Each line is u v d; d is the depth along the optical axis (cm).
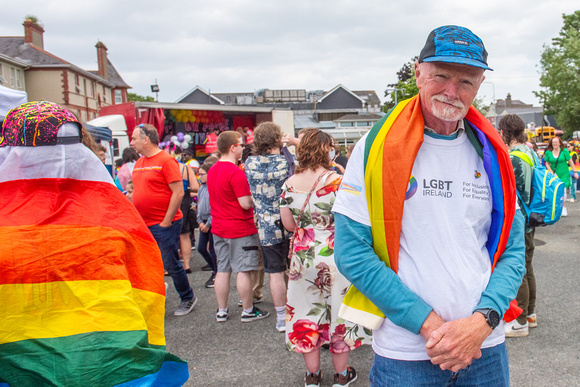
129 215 171
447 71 145
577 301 446
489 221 161
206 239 552
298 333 298
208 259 557
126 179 705
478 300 152
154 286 175
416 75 159
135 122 1255
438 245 150
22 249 146
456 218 152
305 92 6119
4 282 143
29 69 3406
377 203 149
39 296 145
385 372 158
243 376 334
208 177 436
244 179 418
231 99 6600
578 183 1416
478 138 160
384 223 149
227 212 424
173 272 457
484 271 158
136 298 168
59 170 158
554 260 609
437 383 153
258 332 414
